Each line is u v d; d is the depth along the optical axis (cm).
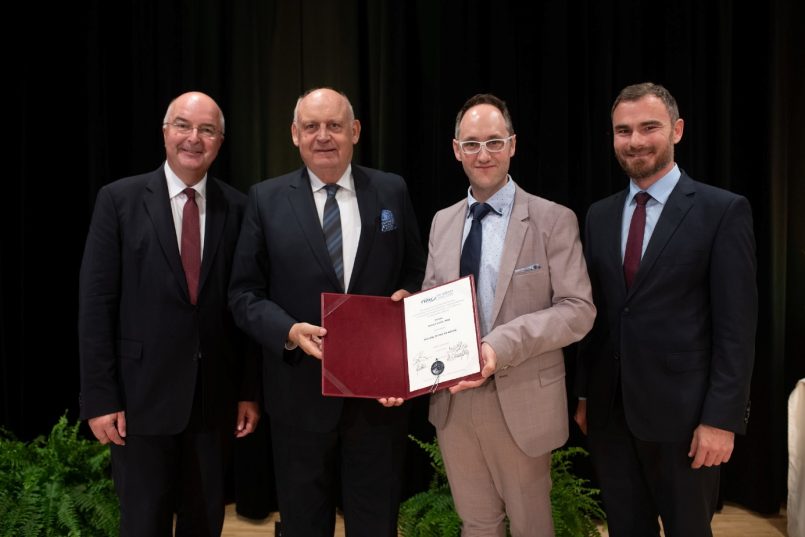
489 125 183
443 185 308
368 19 314
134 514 195
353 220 201
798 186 317
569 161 311
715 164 309
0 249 316
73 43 315
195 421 201
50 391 316
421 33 315
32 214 313
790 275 320
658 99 187
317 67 316
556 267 182
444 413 188
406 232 209
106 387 194
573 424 307
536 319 174
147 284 196
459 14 307
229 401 208
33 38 311
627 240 192
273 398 196
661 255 183
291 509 195
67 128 316
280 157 317
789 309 321
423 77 315
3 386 317
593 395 197
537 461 184
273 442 200
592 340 199
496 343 170
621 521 193
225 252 206
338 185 201
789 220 319
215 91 312
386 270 198
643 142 186
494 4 307
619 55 309
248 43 313
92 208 312
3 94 313
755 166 312
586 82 306
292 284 193
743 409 175
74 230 318
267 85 316
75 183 318
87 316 195
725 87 305
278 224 196
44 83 313
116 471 201
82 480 249
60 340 317
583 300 179
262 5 315
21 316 317
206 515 204
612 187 308
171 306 196
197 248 203
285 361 189
